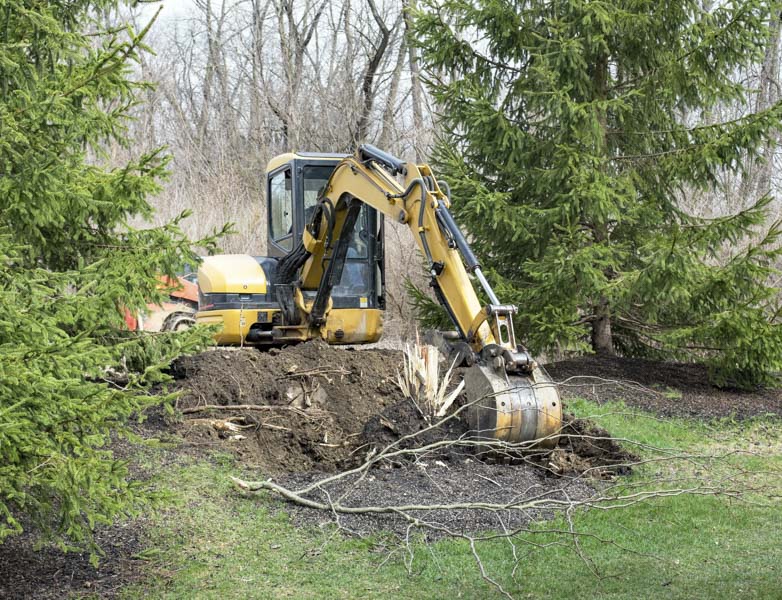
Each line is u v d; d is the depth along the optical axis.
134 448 7.70
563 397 11.57
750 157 13.44
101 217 6.21
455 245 8.18
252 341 11.97
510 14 13.43
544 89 13.35
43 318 4.77
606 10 12.93
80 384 4.59
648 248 12.47
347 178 10.02
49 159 5.32
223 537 6.04
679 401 12.03
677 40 13.27
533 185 13.77
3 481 4.29
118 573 5.43
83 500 4.65
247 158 33.69
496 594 5.22
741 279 12.31
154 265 6.08
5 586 5.18
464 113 13.74
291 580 5.38
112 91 5.94
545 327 12.99
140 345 6.59
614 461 8.51
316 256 11.31
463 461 7.78
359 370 10.32
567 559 5.80
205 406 8.98
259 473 7.55
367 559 5.75
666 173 13.80
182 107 40.84
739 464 8.69
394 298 23.66
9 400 4.32
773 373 13.74
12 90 5.62
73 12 6.82
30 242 6.10
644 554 5.94
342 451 8.84
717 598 5.12
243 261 12.27
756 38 12.77
